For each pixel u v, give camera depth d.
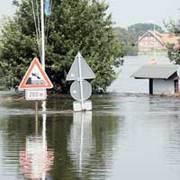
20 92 46.94
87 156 17.05
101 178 14.30
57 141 19.80
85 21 46.66
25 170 15.20
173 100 39.03
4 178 14.38
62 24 46.44
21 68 46.34
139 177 14.44
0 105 34.12
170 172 14.95
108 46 48.81
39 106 33.31
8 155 17.27
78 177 14.41
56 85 46.84
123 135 21.11
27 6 47.00
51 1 45.28
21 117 27.09
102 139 20.16
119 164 15.91
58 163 16.08
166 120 25.94
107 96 43.47
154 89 45.59
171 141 19.70
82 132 21.91
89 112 29.41
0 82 49.84
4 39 47.03
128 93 46.72
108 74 48.09
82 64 29.16
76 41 46.53
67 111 29.91
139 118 26.69
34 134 21.45
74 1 46.84
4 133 21.77
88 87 29.55
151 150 18.00
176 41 52.16
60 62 45.97
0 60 47.16
